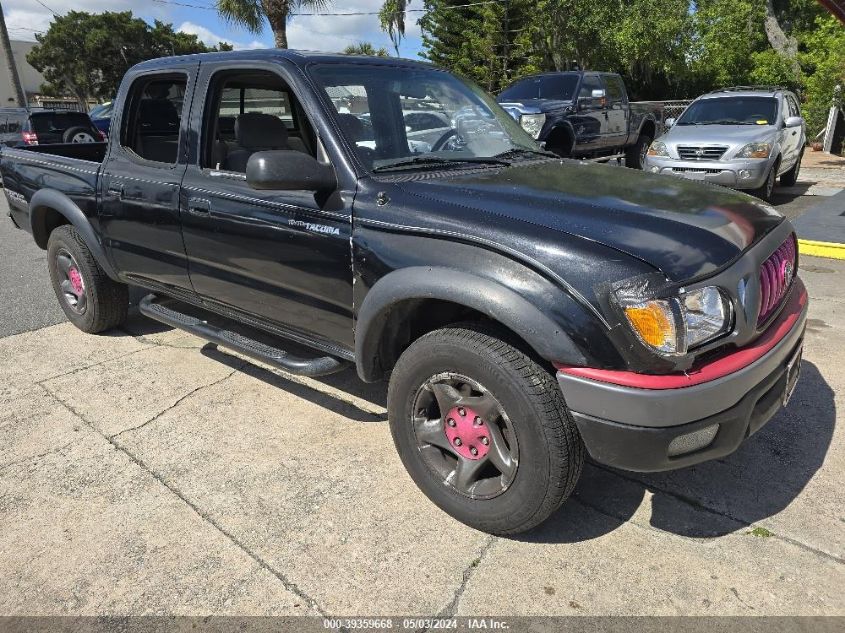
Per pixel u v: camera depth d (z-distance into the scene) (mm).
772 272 2438
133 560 2418
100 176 3936
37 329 4840
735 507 2643
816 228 7516
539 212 2316
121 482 2904
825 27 15203
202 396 3727
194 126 3373
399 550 2445
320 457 3086
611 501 2713
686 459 2176
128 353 4363
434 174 2822
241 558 2418
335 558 2410
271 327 3324
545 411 2189
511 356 2242
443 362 2418
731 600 2158
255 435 3295
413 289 2391
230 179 3168
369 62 3242
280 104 3826
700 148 8906
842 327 4500
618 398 2043
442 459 2629
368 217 2588
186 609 2188
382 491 2812
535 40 27703
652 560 2359
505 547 2447
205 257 3383
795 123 9695
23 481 2918
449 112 3357
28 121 11891
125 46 43625
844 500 2656
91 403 3648
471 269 2264
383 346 2748
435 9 30109
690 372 2066
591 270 2064
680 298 2037
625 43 25172
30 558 2439
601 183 2746
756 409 2303
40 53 42531
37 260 7062
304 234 2818
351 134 2811
